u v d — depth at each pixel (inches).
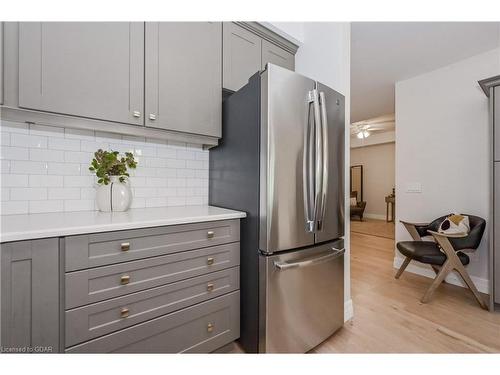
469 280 81.4
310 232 55.8
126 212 55.9
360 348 59.1
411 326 68.8
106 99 48.3
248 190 56.0
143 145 65.9
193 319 49.0
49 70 42.6
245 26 70.8
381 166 281.4
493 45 89.7
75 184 56.2
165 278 45.4
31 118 42.9
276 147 50.4
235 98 61.2
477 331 66.4
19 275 33.1
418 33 83.0
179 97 58.0
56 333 35.6
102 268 39.0
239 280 56.4
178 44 57.9
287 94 51.9
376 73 112.4
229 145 64.2
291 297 53.5
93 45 46.9
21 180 50.4
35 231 33.7
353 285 98.4
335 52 70.3
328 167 60.0
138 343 42.5
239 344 58.4
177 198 71.6
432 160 109.7
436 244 95.5
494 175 77.0
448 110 104.3
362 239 181.5
